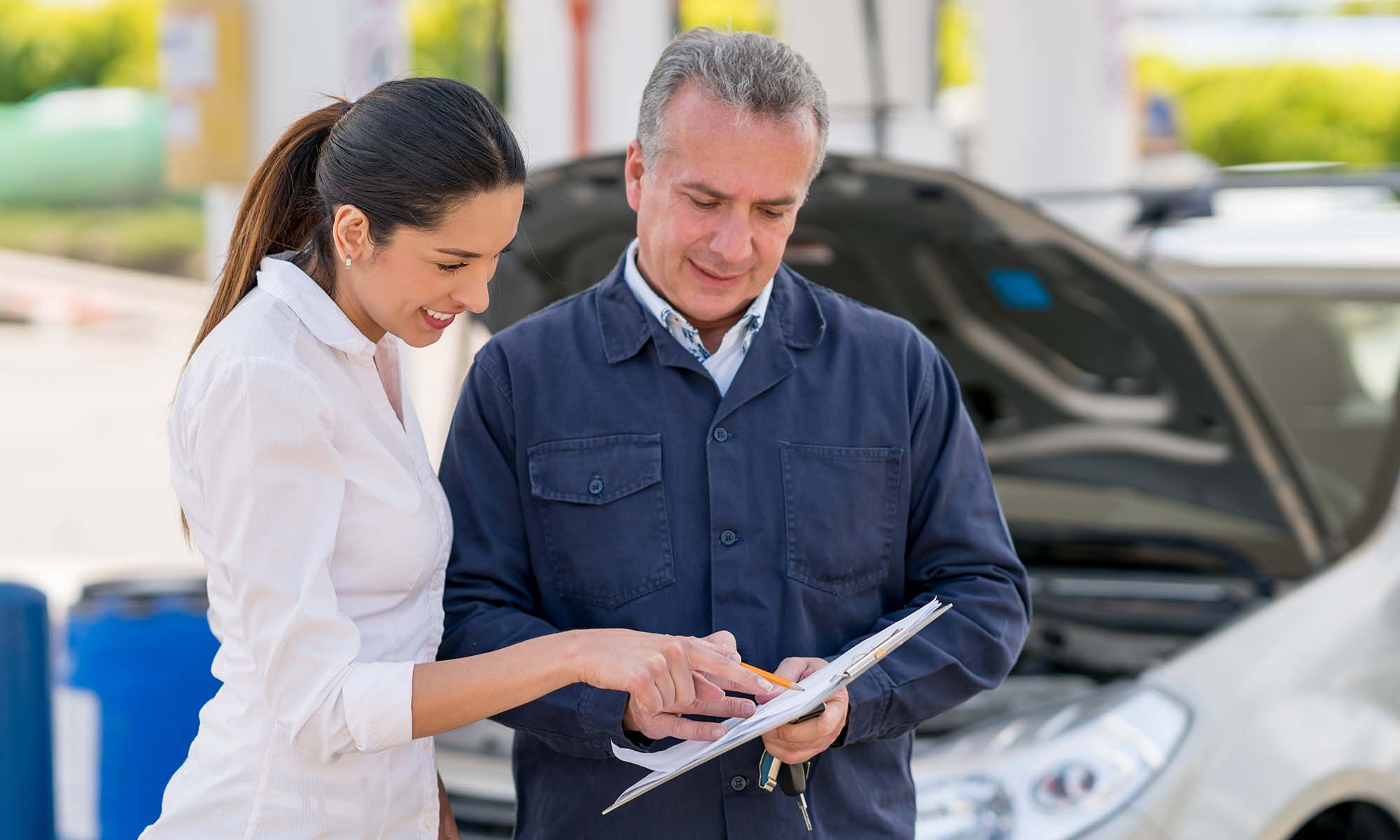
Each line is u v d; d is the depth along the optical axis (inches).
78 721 126.4
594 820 72.2
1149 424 131.8
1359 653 109.6
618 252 115.4
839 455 72.6
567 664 60.4
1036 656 123.8
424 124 60.2
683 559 72.0
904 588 77.3
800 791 66.7
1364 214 147.3
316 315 63.2
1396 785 106.0
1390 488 121.4
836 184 107.0
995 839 93.9
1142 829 95.6
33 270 554.3
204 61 167.8
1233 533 132.0
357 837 64.9
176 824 64.6
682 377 73.5
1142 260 145.2
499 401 74.8
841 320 75.6
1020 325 128.1
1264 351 145.0
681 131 68.6
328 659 60.1
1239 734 102.2
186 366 64.2
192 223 570.6
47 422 385.7
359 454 63.3
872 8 166.6
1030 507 142.6
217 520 60.6
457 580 73.7
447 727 60.8
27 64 662.5
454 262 61.6
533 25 223.0
